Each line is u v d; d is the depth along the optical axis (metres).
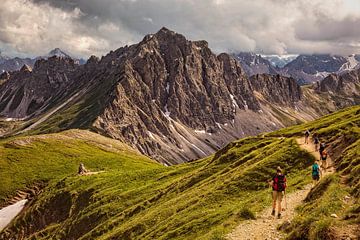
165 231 56.50
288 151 68.44
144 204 93.50
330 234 24.38
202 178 89.81
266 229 33.53
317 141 69.12
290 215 36.38
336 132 77.00
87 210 114.19
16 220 152.62
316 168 45.41
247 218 38.22
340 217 27.48
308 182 50.09
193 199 68.00
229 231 35.47
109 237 76.12
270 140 95.44
